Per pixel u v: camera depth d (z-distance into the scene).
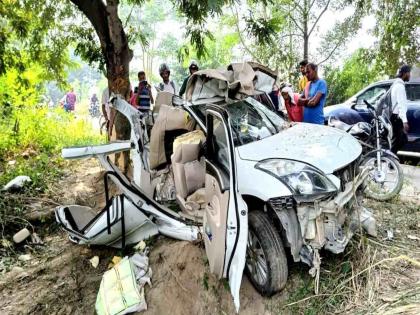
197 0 4.80
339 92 12.94
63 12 8.08
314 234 3.34
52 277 4.80
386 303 3.25
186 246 4.30
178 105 5.12
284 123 4.52
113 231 4.66
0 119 9.45
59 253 5.32
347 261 3.76
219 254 3.39
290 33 12.34
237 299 3.16
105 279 4.41
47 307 4.38
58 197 6.75
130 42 8.27
